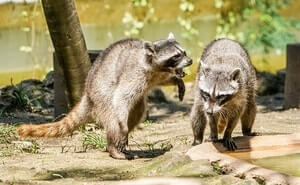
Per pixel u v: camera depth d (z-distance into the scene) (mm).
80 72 14094
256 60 25172
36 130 12039
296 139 11484
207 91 11281
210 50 12289
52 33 13781
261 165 10328
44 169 10516
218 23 23719
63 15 13523
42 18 21516
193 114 11859
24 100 16172
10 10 25531
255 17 26109
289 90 16531
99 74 12047
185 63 11938
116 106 11828
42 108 16391
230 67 11562
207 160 9984
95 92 12039
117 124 11828
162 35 26891
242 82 11484
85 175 10273
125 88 11805
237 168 9688
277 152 11133
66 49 13836
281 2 24281
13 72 21844
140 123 13234
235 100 11359
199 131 11922
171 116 16219
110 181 9719
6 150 12016
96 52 14867
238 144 11281
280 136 11516
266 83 19203
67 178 10094
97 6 28016
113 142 11789
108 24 27516
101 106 11992
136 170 10398
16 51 23781
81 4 27922
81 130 13672
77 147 12539
